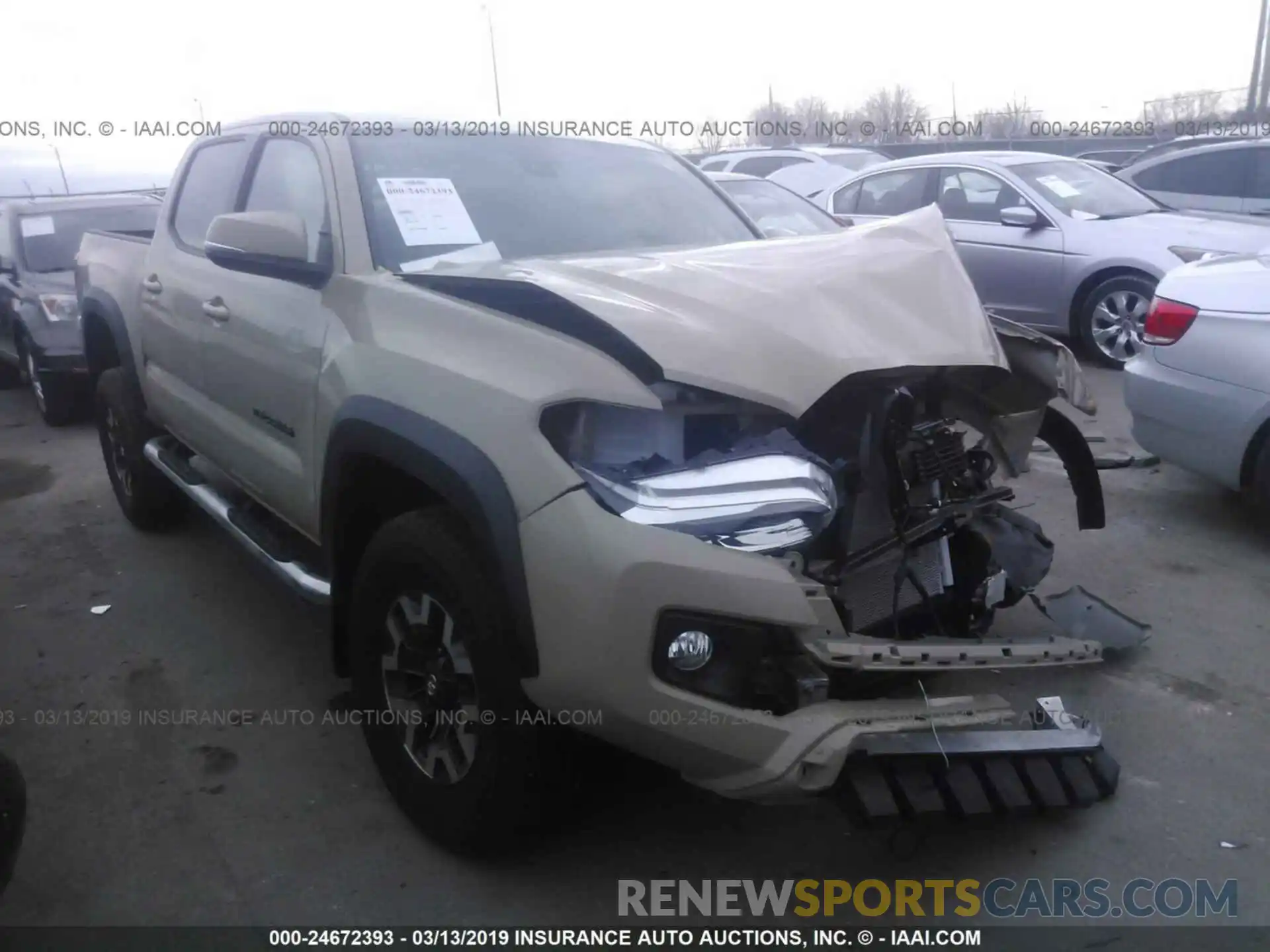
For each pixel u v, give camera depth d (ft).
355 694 10.61
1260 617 14.53
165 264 15.56
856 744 8.05
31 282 27.96
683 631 7.95
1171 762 11.34
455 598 8.89
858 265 10.14
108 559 17.65
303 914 9.38
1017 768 8.93
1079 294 29.96
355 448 9.90
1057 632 13.57
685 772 8.40
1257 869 9.76
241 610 15.58
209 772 11.54
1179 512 18.44
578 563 7.94
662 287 9.33
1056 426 11.84
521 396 8.47
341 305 10.78
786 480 8.22
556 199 12.71
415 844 10.29
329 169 11.75
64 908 9.52
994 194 32.04
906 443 9.64
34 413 29.78
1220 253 26.11
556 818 9.46
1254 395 16.02
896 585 9.42
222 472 14.69
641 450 8.43
